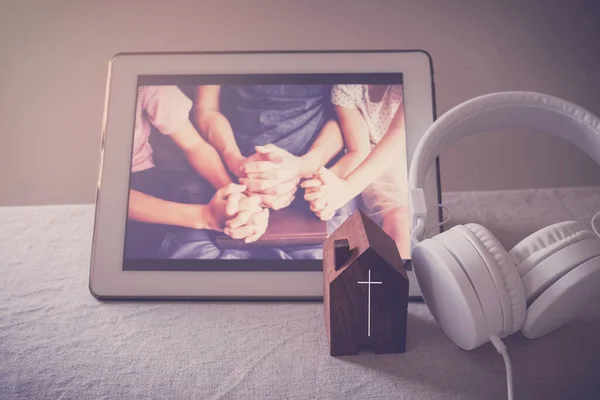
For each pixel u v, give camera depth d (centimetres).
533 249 46
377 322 47
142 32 80
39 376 47
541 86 79
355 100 64
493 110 54
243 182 61
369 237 46
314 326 53
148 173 61
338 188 61
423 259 46
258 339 51
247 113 64
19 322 53
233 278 57
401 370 47
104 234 58
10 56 79
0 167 75
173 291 56
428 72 65
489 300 43
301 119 64
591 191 69
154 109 64
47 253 62
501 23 80
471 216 65
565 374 47
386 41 80
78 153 76
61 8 80
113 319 54
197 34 80
